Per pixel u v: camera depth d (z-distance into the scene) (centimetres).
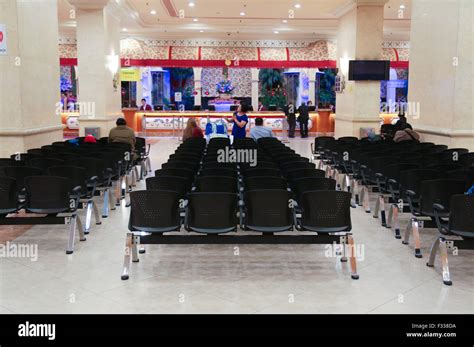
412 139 1008
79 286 460
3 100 878
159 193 482
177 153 838
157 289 454
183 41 2261
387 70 1405
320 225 495
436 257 544
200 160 852
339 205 490
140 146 1102
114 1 1453
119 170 812
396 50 2322
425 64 1048
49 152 805
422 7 1059
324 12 1705
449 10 939
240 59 2258
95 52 1427
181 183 549
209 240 476
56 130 1075
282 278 484
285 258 547
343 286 462
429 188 547
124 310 408
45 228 661
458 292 448
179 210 500
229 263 529
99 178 714
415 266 518
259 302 425
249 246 591
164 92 2447
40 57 976
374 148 897
